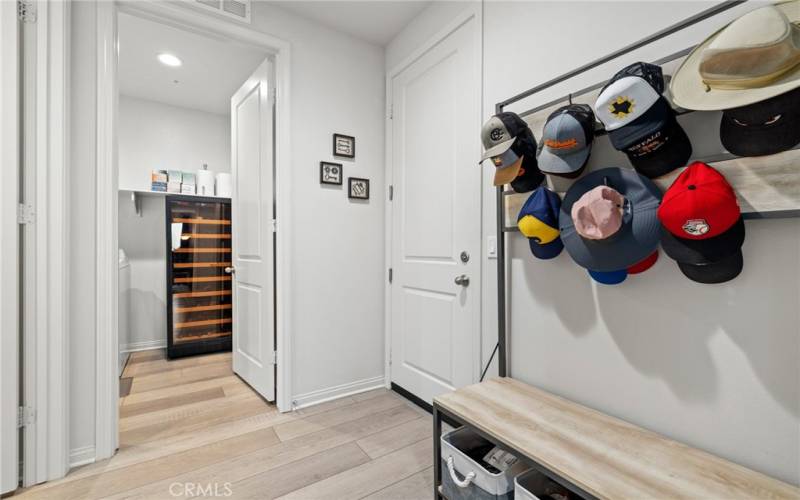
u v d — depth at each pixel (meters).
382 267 2.73
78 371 1.69
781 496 0.86
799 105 0.89
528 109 1.64
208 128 3.97
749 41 0.88
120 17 2.32
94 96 1.73
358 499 1.47
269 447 1.85
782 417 0.97
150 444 1.87
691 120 1.11
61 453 1.59
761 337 1.00
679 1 1.17
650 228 1.15
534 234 1.41
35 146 1.57
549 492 1.23
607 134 1.23
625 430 1.18
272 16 2.25
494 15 1.82
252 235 2.64
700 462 1.00
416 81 2.38
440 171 2.17
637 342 1.26
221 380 2.82
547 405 1.36
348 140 2.55
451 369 2.09
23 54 1.55
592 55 1.40
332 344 2.49
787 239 0.96
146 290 3.67
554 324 1.53
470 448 1.49
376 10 2.31
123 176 3.55
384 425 2.09
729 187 0.98
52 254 1.59
